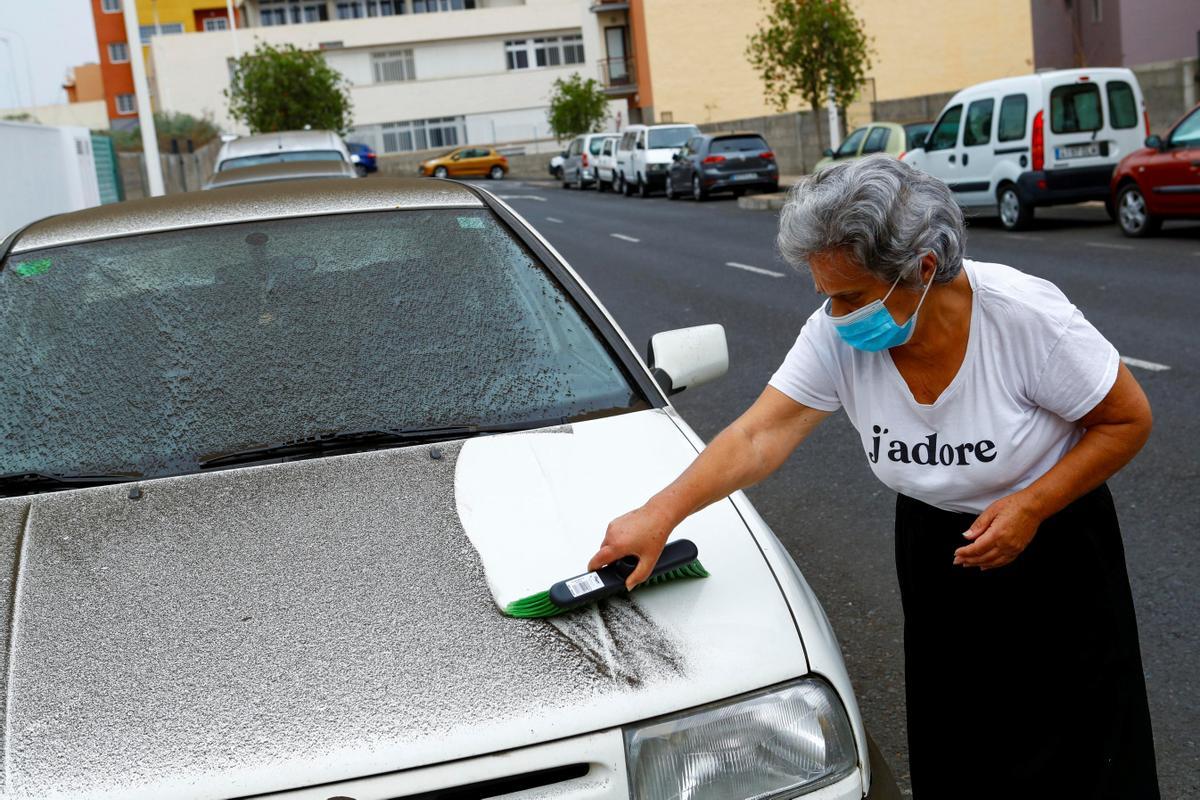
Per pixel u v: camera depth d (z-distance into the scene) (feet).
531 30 197.26
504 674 6.16
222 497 7.79
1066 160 50.03
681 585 6.86
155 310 9.57
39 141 52.31
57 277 9.93
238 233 10.44
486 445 8.29
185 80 195.83
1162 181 43.16
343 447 8.45
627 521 6.84
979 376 6.72
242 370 9.07
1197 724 10.84
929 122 68.08
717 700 6.16
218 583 6.91
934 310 6.60
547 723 5.93
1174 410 20.81
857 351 7.06
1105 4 114.73
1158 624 12.81
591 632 6.43
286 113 138.62
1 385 8.99
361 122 197.26
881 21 151.12
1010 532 6.68
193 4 229.45
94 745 5.83
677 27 158.10
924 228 6.16
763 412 7.37
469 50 197.67
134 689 6.15
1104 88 50.11
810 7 88.17
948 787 7.66
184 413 8.73
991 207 52.80
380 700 6.02
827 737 6.29
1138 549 14.85
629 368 9.41
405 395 8.91
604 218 83.05
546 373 9.21
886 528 16.56
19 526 7.62
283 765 5.72
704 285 43.65
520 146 197.98
